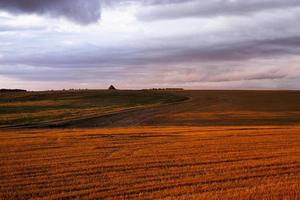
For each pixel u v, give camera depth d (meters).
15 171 16.73
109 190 13.71
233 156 19.77
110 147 23.88
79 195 13.18
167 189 13.64
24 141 26.91
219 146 23.42
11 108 72.06
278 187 13.41
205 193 12.94
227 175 15.55
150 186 14.10
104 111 61.62
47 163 18.47
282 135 28.98
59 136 30.08
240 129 35.28
